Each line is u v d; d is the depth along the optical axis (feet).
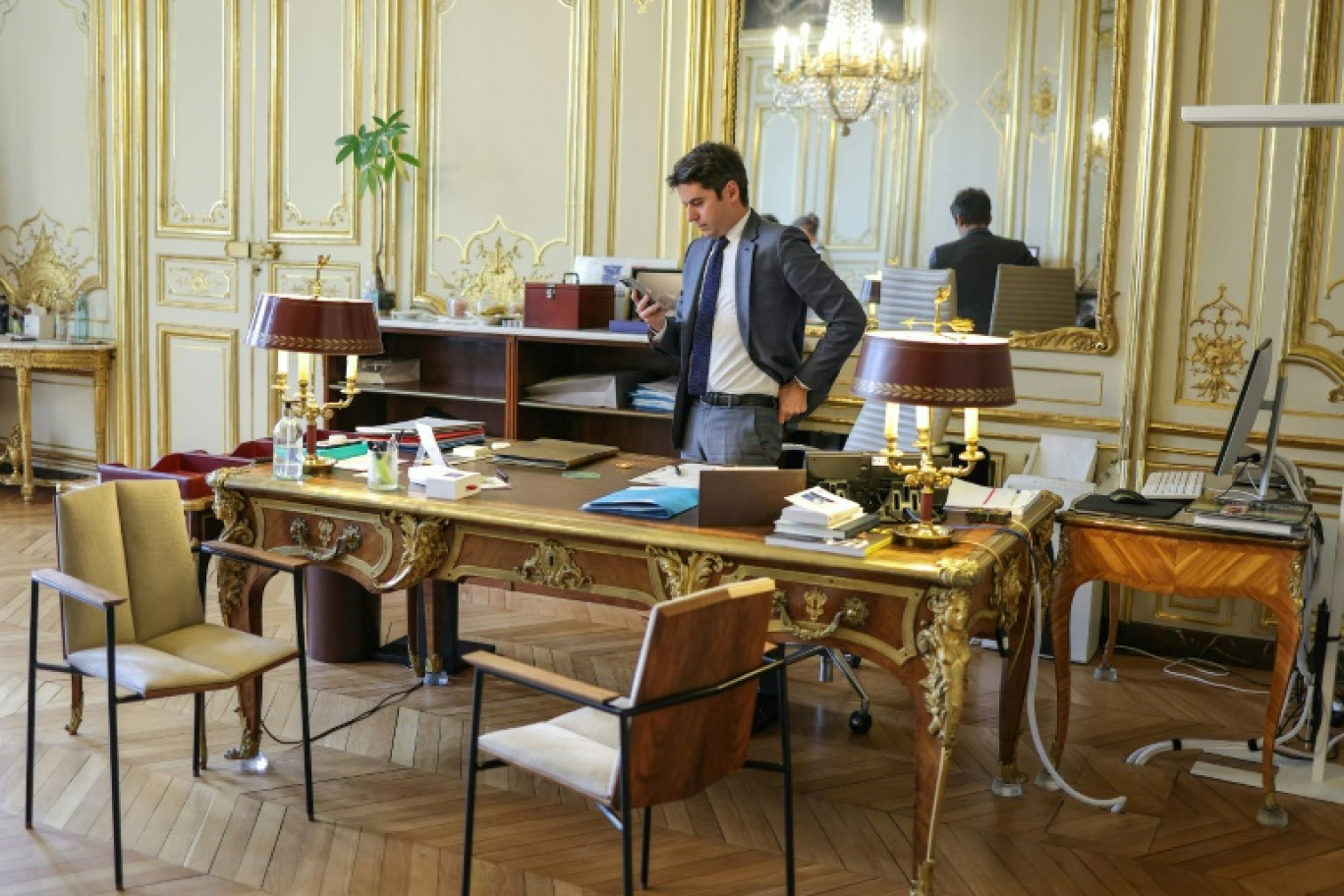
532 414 20.93
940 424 16.65
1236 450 13.07
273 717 14.70
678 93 20.88
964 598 10.55
